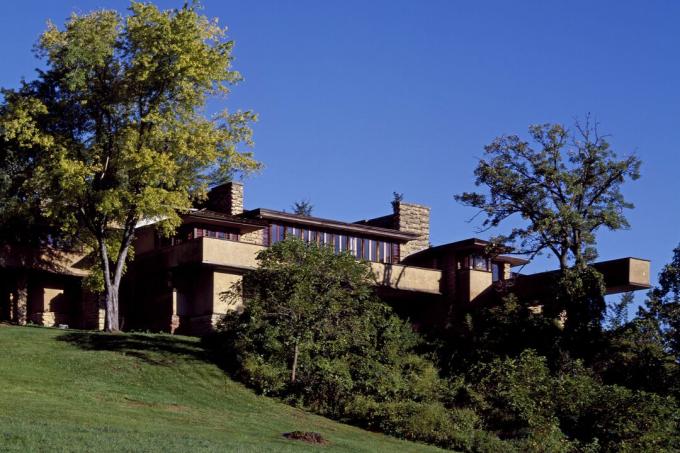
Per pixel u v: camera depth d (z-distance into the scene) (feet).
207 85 129.08
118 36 127.75
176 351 112.78
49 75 129.49
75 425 74.38
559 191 132.36
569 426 101.86
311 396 102.89
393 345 120.47
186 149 125.49
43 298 148.05
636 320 122.93
